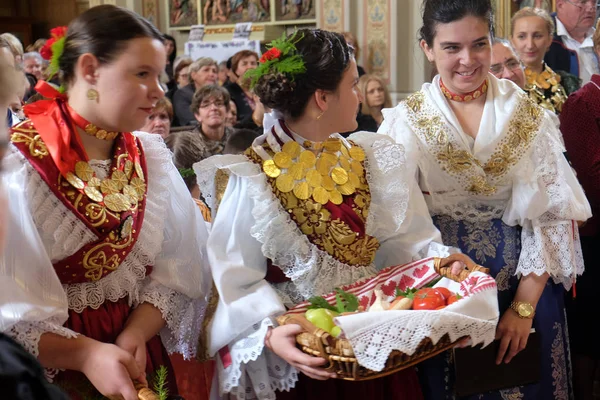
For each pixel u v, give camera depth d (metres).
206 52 8.47
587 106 2.80
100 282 1.87
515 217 2.39
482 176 2.38
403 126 2.43
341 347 1.77
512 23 3.45
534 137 2.40
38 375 1.01
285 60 2.03
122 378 1.71
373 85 5.84
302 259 2.06
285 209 2.05
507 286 2.45
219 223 2.03
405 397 2.20
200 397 2.30
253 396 2.04
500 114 2.39
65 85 1.87
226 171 2.07
